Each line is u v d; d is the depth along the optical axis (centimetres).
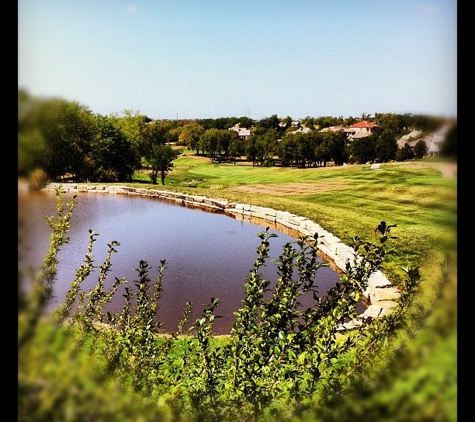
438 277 211
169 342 524
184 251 1550
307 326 396
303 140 6475
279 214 2311
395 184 2695
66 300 444
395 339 313
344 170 4497
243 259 1418
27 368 291
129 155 4756
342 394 313
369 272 396
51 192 1792
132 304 883
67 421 287
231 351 388
